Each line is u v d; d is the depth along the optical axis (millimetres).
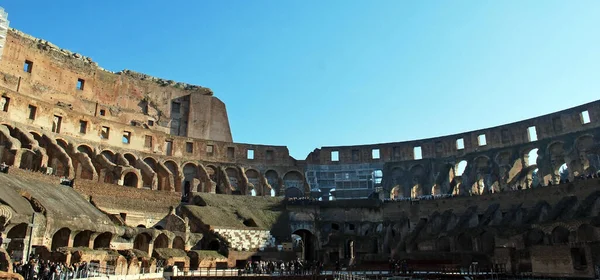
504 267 51531
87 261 40688
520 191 69688
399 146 98000
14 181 48875
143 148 87188
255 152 98125
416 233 74250
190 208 70000
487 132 88188
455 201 77750
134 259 45781
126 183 78562
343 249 75250
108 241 51781
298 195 97312
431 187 89938
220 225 66875
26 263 34750
